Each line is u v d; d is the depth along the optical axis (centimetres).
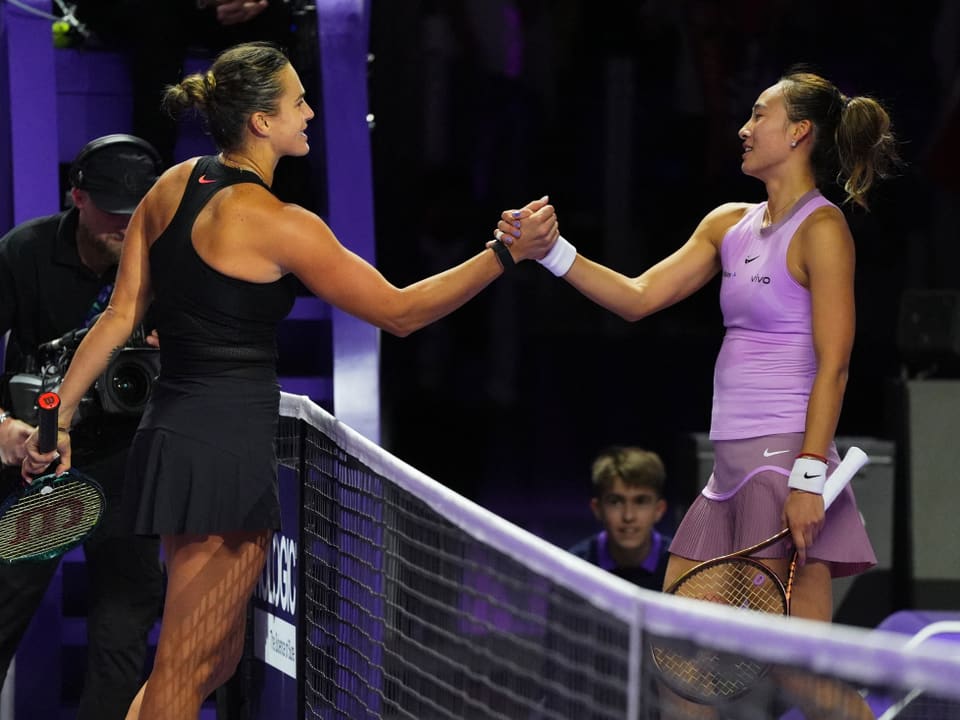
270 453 1181
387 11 3412
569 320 3941
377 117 3575
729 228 1352
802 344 1264
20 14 1781
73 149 1853
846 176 1296
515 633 909
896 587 2255
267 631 1398
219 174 1184
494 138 3712
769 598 1250
